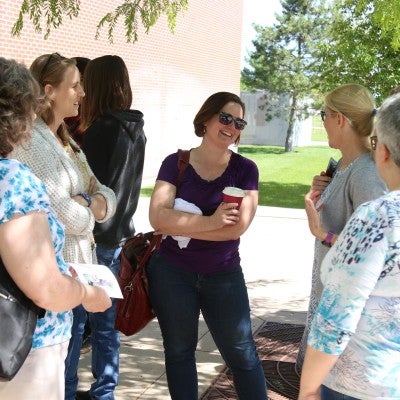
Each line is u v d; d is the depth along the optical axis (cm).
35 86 200
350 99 320
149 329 521
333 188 330
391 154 187
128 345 484
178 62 1861
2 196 186
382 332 185
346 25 1189
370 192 309
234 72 2352
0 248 186
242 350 318
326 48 1247
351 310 179
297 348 478
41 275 186
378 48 1157
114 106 369
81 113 376
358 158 321
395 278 179
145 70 1659
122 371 435
